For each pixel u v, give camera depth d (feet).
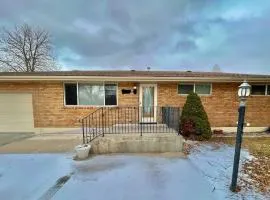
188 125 26.58
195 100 27.04
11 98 30.53
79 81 30.37
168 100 31.60
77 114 30.73
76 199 11.96
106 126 29.27
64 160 18.65
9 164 17.67
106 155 20.29
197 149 22.30
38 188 13.34
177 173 15.76
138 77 29.53
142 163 18.01
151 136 21.50
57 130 30.66
